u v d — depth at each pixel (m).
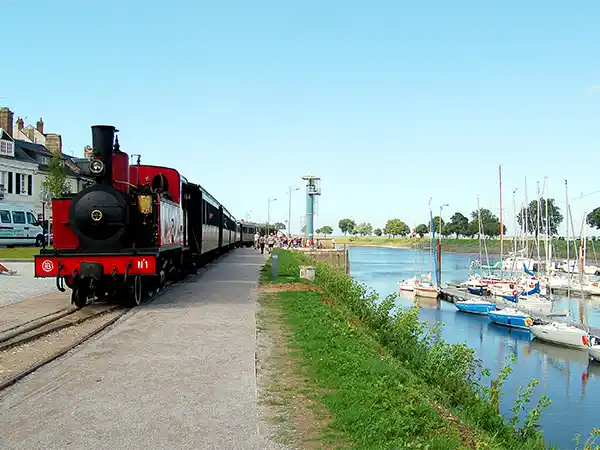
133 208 14.64
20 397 6.85
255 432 5.81
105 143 14.01
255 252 53.91
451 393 10.59
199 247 24.59
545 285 46.75
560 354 26.00
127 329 11.38
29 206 48.47
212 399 6.89
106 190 13.92
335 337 10.52
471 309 37.94
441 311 39.03
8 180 45.81
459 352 12.66
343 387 7.26
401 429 5.80
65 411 6.36
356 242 192.50
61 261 13.54
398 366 10.31
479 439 6.55
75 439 5.54
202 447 5.39
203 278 23.17
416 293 46.78
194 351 9.43
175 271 20.66
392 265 86.19
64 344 9.76
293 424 6.07
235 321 12.42
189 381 7.64
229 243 49.19
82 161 14.58
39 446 5.34
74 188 53.16
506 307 38.03
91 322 12.00
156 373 8.02
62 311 13.20
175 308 14.35
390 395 6.85
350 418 6.11
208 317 12.95
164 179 18.62
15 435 5.63
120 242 14.04
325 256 60.94
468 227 149.50
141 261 13.64
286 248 66.31
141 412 6.36
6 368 8.12
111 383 7.49
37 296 16.45
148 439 5.57
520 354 25.98
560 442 14.71
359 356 9.08
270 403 6.76
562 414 17.19
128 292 14.88
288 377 7.95
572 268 64.44
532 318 32.66
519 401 10.66
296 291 18.48
